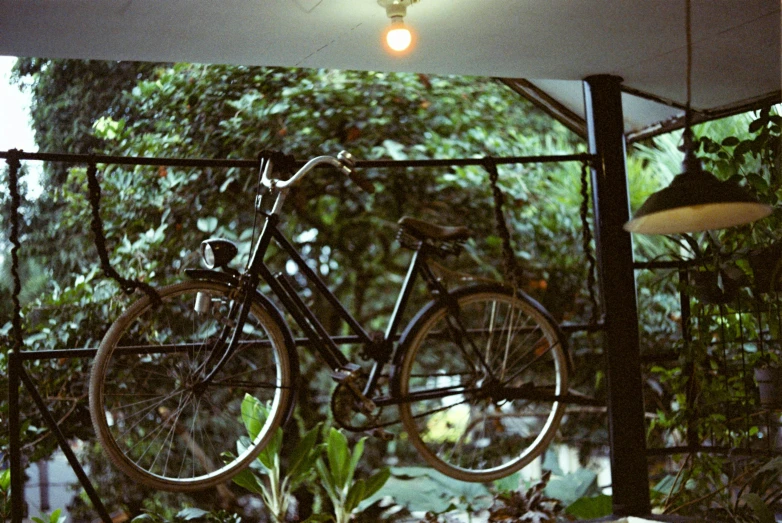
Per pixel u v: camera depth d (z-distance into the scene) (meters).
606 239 3.34
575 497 4.22
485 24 2.86
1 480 3.43
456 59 3.26
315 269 5.36
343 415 2.95
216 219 4.43
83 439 3.90
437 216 5.47
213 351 2.80
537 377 5.20
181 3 2.56
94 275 4.03
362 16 2.74
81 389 3.86
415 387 5.43
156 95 4.46
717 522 3.07
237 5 2.60
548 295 5.46
